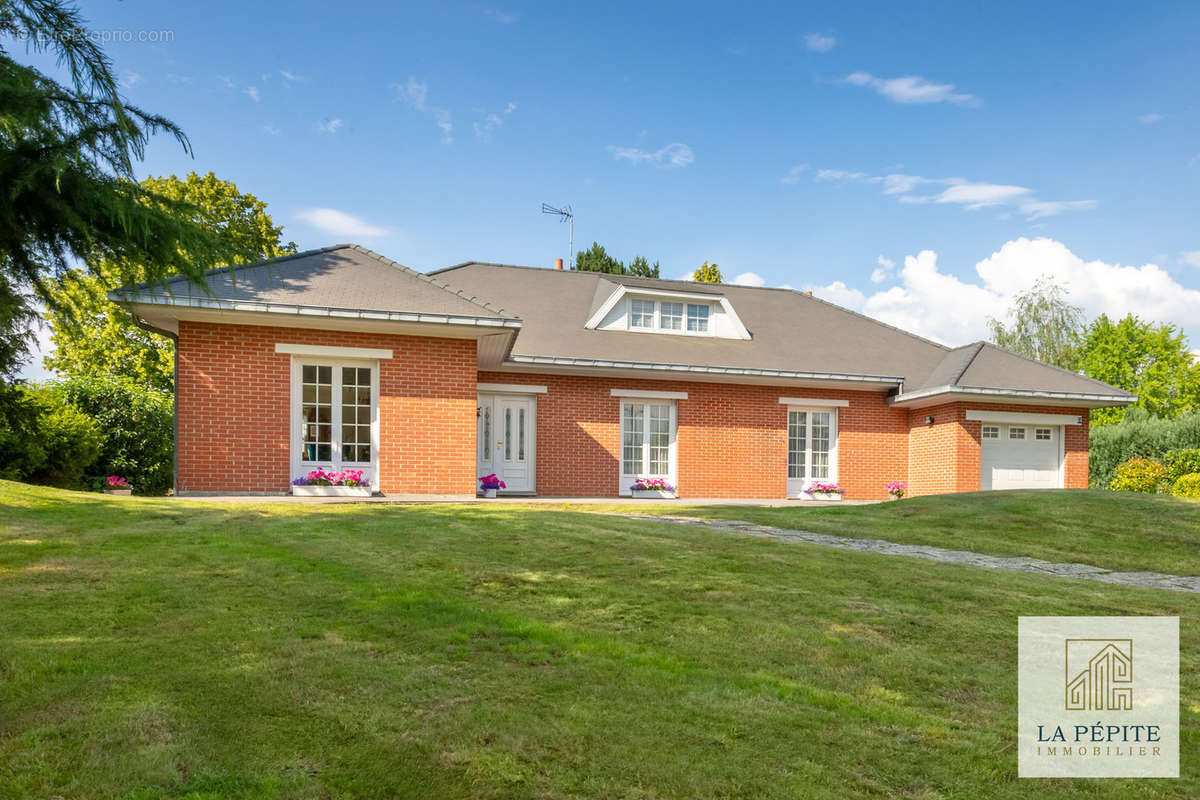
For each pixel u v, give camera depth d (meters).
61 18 3.92
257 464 13.39
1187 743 3.97
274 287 13.38
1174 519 12.38
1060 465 20.12
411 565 7.13
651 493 18.41
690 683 4.48
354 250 15.91
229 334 13.34
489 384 17.56
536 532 9.03
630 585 6.68
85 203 4.08
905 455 20.69
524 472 17.89
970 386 18.61
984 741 3.87
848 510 13.63
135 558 7.07
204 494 13.12
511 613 5.74
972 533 11.57
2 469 15.60
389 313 13.25
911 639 5.52
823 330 22.66
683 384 18.88
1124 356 49.69
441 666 4.60
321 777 3.22
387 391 14.00
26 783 3.06
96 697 3.96
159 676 4.28
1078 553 10.61
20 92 3.71
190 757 3.34
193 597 5.88
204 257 4.58
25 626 5.08
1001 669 5.00
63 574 6.43
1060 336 45.34
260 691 4.11
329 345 13.74
